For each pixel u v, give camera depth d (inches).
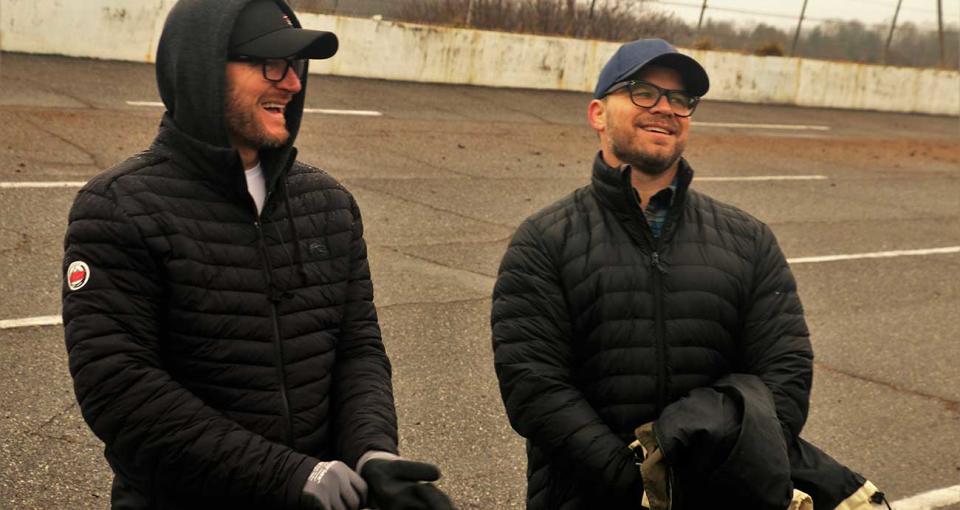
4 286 244.7
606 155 117.0
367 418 94.5
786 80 856.3
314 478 84.9
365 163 428.1
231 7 89.6
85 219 88.7
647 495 102.0
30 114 425.1
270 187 94.8
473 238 335.3
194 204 91.0
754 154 582.9
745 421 100.2
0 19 535.5
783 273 117.1
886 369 256.7
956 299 324.5
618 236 113.6
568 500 111.3
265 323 92.4
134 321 87.9
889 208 462.6
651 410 111.3
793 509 104.6
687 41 832.9
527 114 622.5
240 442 86.2
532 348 110.9
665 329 111.8
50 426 186.2
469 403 215.6
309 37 90.7
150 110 466.0
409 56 668.7
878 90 909.2
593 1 759.7
